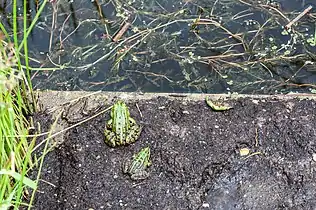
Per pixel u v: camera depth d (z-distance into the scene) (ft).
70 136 3.90
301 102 4.04
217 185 3.69
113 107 3.78
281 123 3.92
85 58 4.58
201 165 3.76
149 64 4.55
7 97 3.33
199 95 4.10
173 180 3.70
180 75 4.49
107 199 3.64
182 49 4.63
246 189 3.67
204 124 3.93
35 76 4.48
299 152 3.79
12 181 3.57
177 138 3.87
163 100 4.07
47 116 4.00
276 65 4.53
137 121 3.95
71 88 4.42
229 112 3.99
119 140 3.79
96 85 4.44
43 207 3.63
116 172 3.73
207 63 4.54
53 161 3.81
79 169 3.76
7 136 3.36
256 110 3.99
